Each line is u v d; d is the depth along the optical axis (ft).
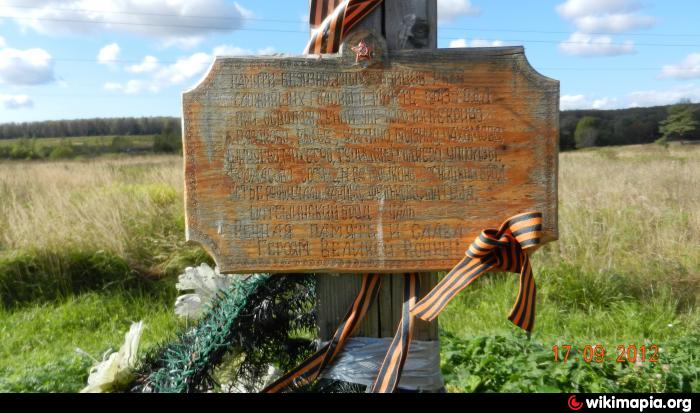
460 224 6.86
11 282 18.30
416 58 6.78
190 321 9.11
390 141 6.82
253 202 6.85
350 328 7.15
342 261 6.88
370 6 6.86
